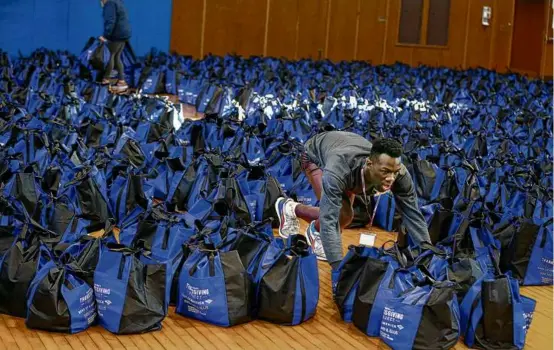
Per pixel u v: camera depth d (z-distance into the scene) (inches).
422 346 168.9
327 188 189.2
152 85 508.1
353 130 348.2
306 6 786.8
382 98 469.7
